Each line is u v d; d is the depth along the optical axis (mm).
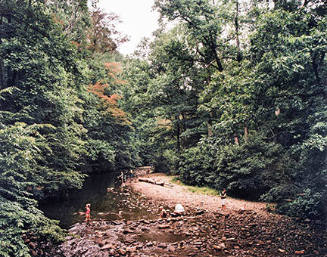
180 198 14781
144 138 32750
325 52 8141
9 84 9625
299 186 10445
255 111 9859
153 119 29875
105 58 32094
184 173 19984
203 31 15500
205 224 9352
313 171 9211
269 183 12234
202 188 17344
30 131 7074
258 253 6387
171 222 9844
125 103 26766
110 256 6617
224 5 15680
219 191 15617
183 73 20234
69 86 14586
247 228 8578
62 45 10312
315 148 8305
